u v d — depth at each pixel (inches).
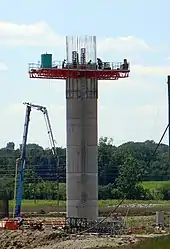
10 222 5211.6
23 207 7805.1
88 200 4940.9
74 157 4960.6
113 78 5103.3
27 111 6289.4
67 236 4571.9
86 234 4630.9
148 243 3902.6
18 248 4458.7
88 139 4960.6
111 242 4077.3
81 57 5098.4
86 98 4985.2
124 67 5113.2
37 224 5187.0
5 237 4768.7
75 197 4948.3
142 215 6678.2
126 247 3821.4
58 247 4153.5
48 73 5073.8
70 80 5019.7
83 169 4948.3
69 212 4970.5
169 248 3681.1
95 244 4047.7
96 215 4965.6
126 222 5462.6
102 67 5064.0
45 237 4586.6
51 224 5260.8
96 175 4972.9
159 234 4562.0
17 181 6781.5
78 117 4970.5
